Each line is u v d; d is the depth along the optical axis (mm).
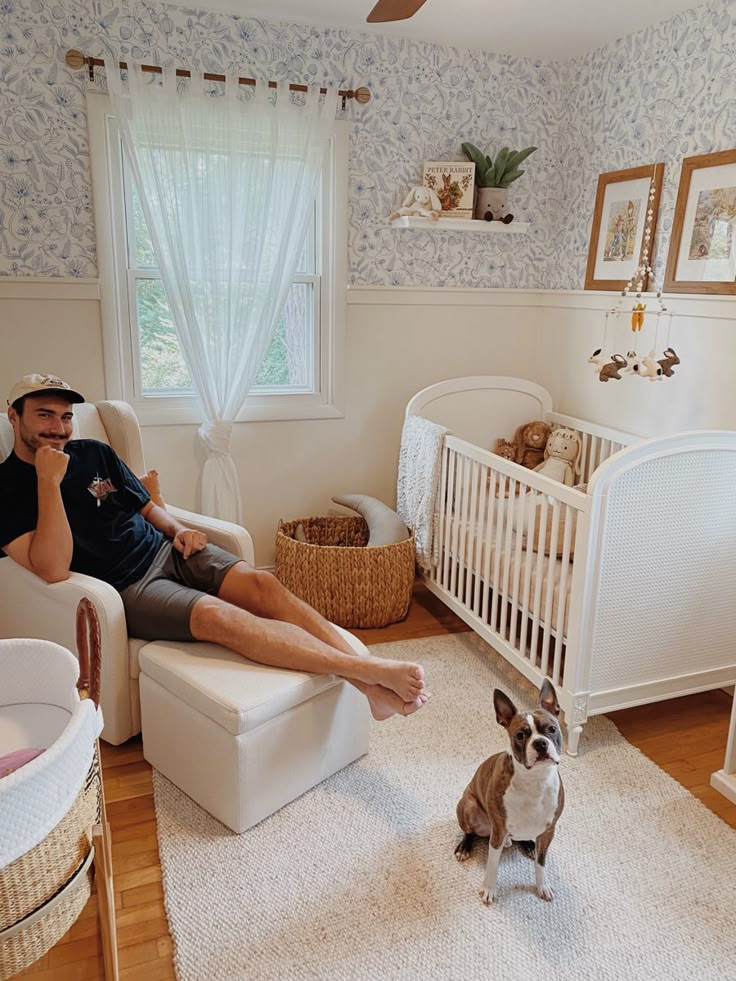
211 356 2996
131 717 2129
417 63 3078
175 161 2768
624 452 1948
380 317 3312
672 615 2164
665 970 1485
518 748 1513
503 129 3291
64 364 2914
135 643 2096
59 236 2793
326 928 1567
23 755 1171
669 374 2688
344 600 2914
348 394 3355
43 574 2002
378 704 1938
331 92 2900
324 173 3080
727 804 1981
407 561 2938
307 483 3402
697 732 2322
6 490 2064
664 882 1712
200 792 1902
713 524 2123
